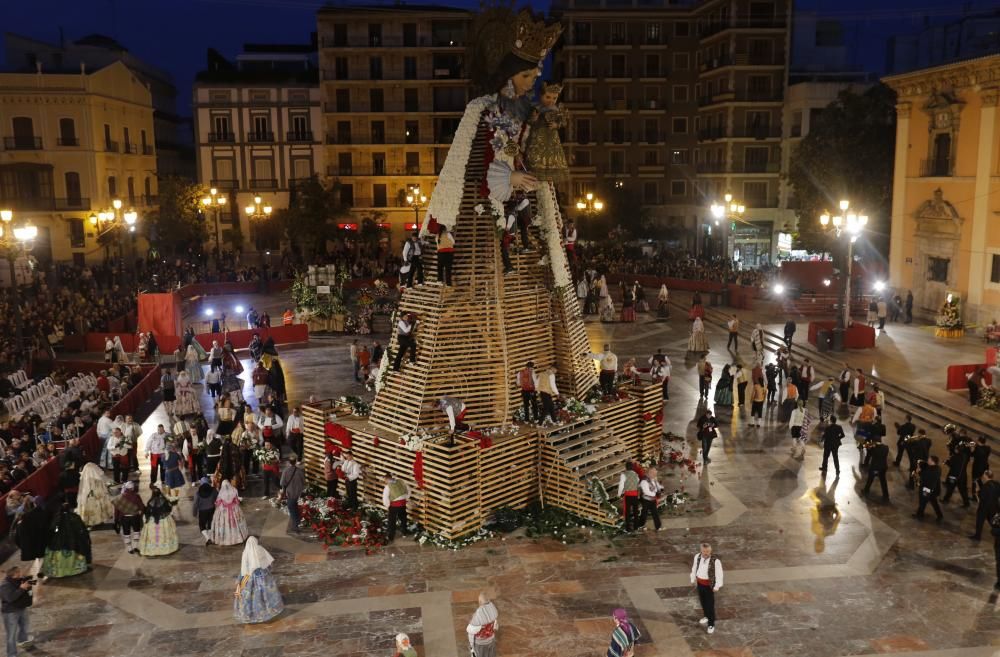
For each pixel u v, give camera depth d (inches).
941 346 1273.4
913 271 1524.4
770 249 2450.8
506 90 662.5
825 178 1681.8
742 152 2423.7
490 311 703.7
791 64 2487.7
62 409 888.9
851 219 1231.5
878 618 519.5
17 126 2022.6
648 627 510.3
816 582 565.9
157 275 1829.5
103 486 675.4
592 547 623.2
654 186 2701.8
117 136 2230.6
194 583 573.0
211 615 529.7
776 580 569.0
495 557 609.0
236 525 632.4
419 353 695.7
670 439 862.5
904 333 1384.1
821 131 1712.6
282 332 1390.3
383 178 2610.7
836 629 507.2
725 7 2395.4
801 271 1681.8
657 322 1584.6
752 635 501.0
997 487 618.5
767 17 2356.1
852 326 1269.7
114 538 648.4
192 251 2271.2
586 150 2679.6
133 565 600.7
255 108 2539.4
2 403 1011.3
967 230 1364.4
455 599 546.9
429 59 2568.9
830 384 923.4
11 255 1117.1
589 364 786.8
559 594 552.7
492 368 704.4
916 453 727.1
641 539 635.5
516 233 719.7
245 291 1936.5
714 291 1834.4
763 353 1197.1
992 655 478.0
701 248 2608.3
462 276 700.0
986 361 1053.8
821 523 661.9
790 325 1268.5
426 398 682.2
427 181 2623.0
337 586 566.6
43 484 701.9
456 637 501.4
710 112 2544.3
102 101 2118.6
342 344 1393.9
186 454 748.0
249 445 763.4
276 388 984.3
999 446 830.5
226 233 2421.3
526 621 519.2
